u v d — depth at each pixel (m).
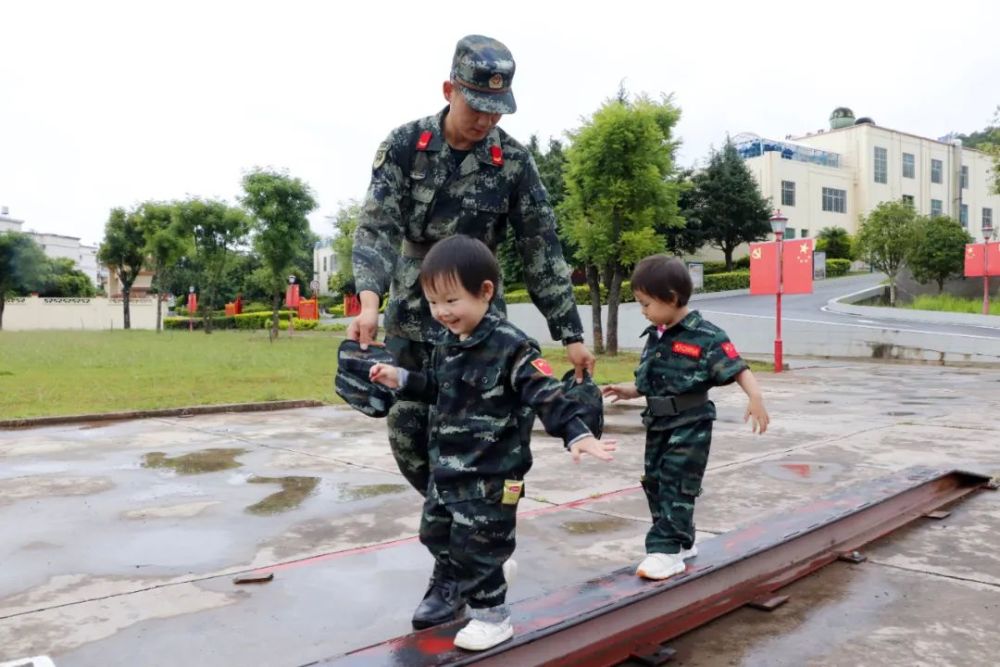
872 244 27.59
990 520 3.85
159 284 33.81
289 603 2.80
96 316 45.44
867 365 16.39
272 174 27.50
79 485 4.77
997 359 16.52
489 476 2.02
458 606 2.40
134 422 7.56
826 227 43.38
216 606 2.77
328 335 32.69
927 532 3.65
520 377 1.97
